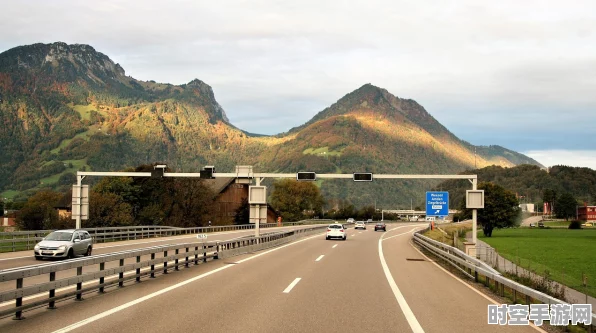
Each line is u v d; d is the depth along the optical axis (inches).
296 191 5344.5
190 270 780.0
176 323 383.9
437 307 483.5
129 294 528.7
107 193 2463.1
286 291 565.3
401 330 377.7
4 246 1163.9
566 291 950.4
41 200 2647.6
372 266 901.8
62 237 996.6
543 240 3388.3
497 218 3791.8
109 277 663.1
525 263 1733.5
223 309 446.6
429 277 748.6
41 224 2618.1
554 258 2080.5
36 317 402.0
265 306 466.0
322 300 507.8
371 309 463.5
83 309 438.6
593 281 1336.1
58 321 386.0
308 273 759.1
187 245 826.8
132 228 1828.2
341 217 5940.0
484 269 655.8
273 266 858.1
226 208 3828.7
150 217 2691.9
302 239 1971.0
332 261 984.3
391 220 6535.4
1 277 367.9
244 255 1121.4
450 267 919.0
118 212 2396.7
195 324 381.7
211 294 533.0
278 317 415.5
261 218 1596.9
